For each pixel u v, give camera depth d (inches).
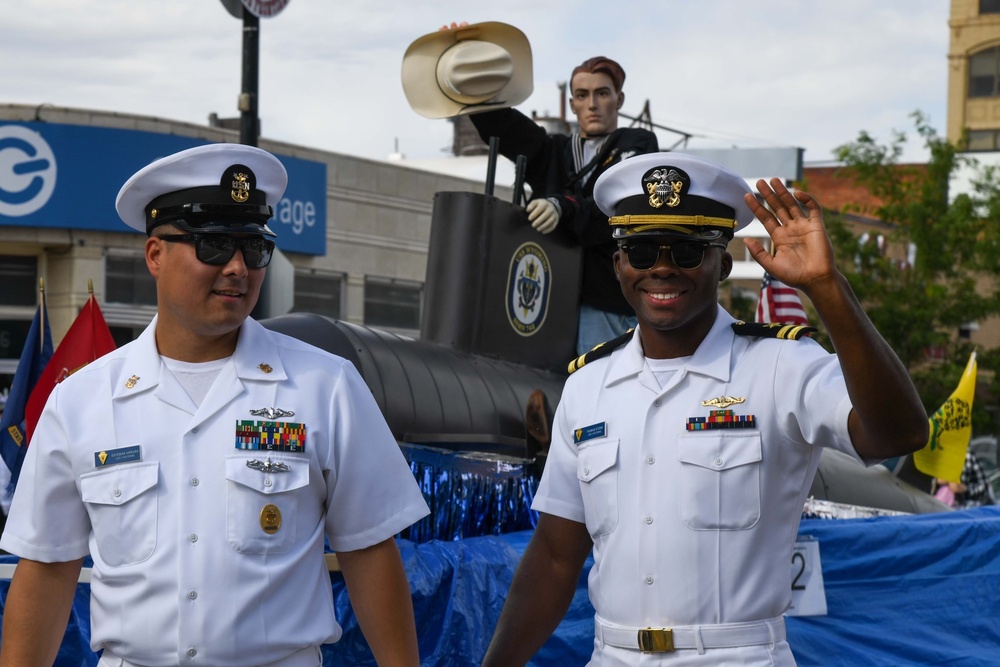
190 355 109.1
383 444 111.7
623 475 118.7
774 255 104.3
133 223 111.4
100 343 194.4
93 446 106.2
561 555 128.0
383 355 191.0
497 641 129.0
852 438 107.2
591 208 225.5
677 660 114.0
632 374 121.7
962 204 812.6
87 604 149.9
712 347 120.0
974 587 184.4
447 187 868.6
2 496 195.6
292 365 110.4
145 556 103.8
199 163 106.0
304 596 106.3
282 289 306.5
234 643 102.5
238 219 106.7
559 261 228.5
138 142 670.5
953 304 811.4
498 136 224.8
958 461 259.4
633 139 221.9
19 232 652.1
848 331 101.7
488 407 203.2
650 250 117.2
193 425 105.6
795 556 171.5
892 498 273.3
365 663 147.3
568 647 161.5
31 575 109.2
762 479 115.0
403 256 838.5
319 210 764.6
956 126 1739.7
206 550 103.3
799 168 1384.1
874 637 176.9
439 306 215.2
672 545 115.2
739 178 118.6
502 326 217.8
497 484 182.9
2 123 642.8
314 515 108.2
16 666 107.9
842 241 840.3
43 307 200.4
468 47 219.9
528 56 224.2
